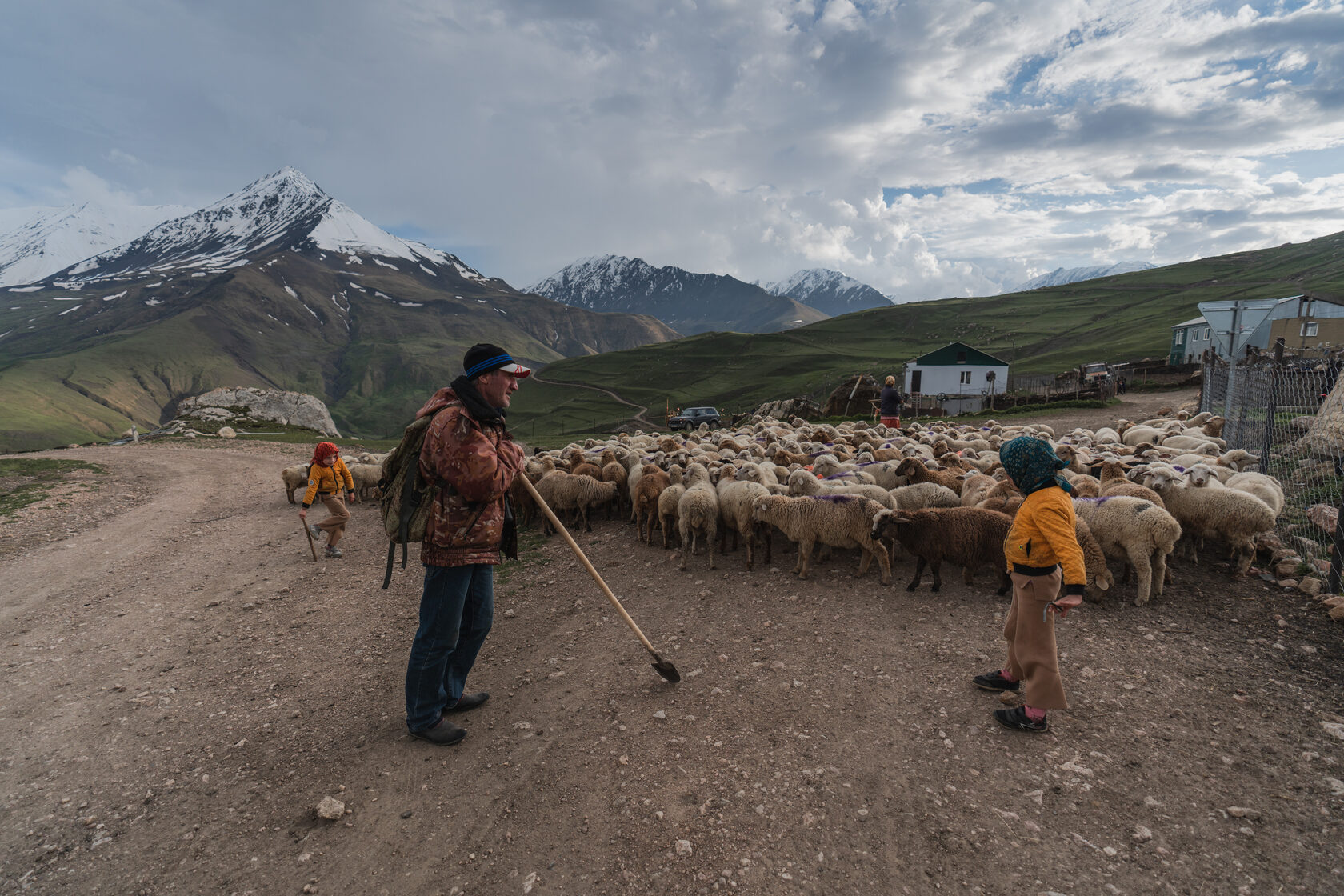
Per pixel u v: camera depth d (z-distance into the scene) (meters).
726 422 46.94
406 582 8.90
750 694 5.12
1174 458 11.09
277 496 16.81
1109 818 3.57
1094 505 6.80
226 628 7.50
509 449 4.42
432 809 4.01
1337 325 36.03
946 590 7.02
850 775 4.07
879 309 179.25
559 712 5.05
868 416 37.28
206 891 3.45
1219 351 39.88
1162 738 4.25
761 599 7.13
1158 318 108.06
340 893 3.39
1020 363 92.44
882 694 4.99
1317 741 4.11
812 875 3.31
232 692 5.80
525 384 156.75
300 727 5.09
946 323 150.25
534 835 3.72
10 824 4.08
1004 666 5.09
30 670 6.52
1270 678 4.87
